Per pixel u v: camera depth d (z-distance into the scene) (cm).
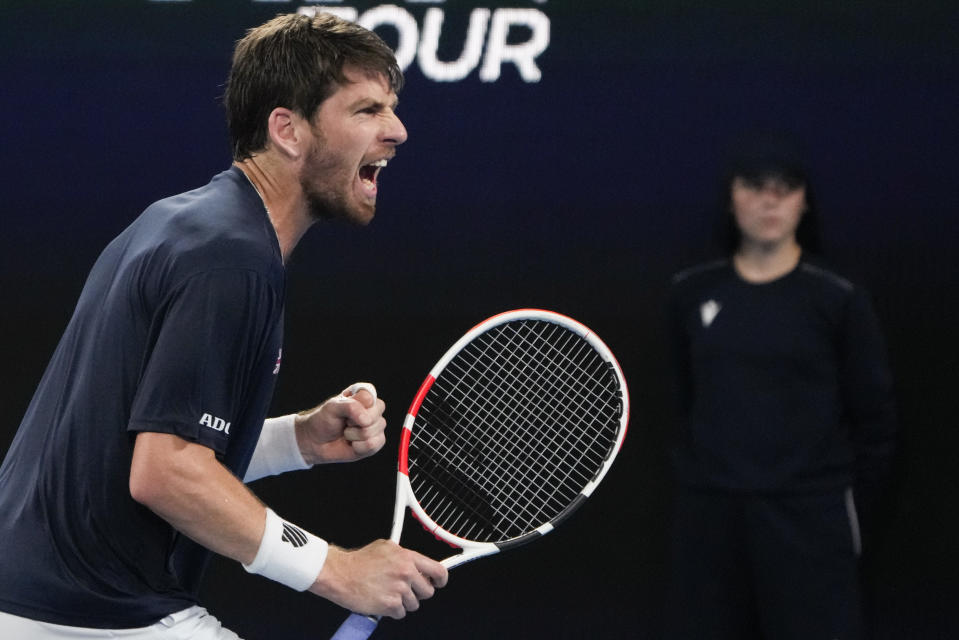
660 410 1486
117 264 722
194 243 679
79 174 1548
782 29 1455
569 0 1484
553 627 1519
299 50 731
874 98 1446
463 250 1517
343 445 865
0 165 1551
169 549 723
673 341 1315
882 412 1267
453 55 1503
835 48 1448
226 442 686
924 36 1434
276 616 1555
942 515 1456
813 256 1277
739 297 1270
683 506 1297
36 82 1540
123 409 689
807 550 1250
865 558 1463
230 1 1521
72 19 1532
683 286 1300
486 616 1530
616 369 933
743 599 1287
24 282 1561
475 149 1508
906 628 1462
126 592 714
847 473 1272
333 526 1550
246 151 748
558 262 1503
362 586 730
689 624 1295
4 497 726
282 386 1543
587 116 1491
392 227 1523
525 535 888
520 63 1495
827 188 1458
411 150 1515
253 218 709
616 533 1502
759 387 1257
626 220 1491
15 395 1570
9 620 700
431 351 1524
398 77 763
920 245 1449
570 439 1454
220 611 1559
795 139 1458
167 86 1534
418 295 1524
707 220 1476
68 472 700
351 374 1534
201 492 668
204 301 666
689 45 1469
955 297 1448
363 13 1505
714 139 1472
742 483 1258
